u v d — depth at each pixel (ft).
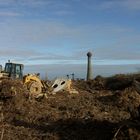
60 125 56.70
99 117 63.57
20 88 79.20
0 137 48.14
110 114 69.31
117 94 87.40
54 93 98.12
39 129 53.83
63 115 65.51
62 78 106.01
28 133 51.08
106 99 88.89
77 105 80.07
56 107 76.89
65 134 51.31
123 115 68.28
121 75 149.79
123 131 47.03
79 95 103.09
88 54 164.35
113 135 47.73
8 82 78.02
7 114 64.18
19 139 48.47
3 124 55.42
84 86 143.84
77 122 57.72
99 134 51.01
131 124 48.73
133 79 132.57
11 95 73.67
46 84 100.48
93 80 152.35
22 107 69.46
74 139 49.26
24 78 94.27
